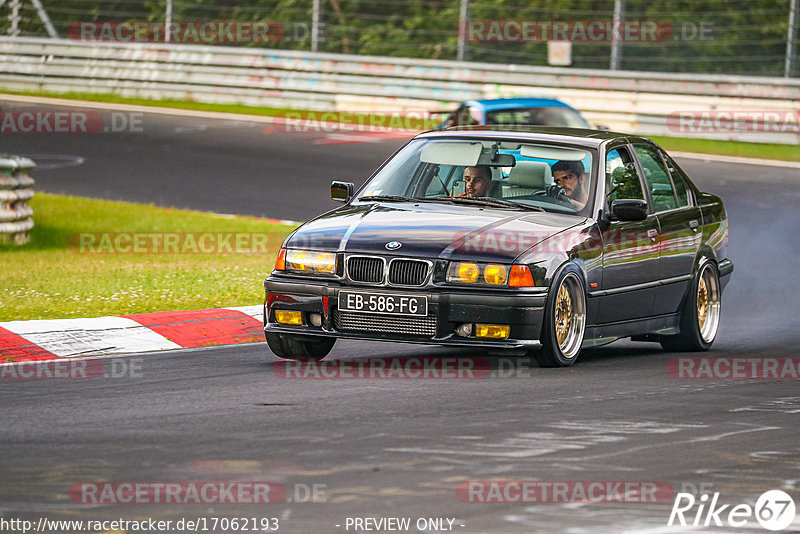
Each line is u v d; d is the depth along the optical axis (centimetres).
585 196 2608
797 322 3319
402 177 2741
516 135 2744
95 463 1672
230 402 2081
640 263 2677
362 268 2400
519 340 2362
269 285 2480
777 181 6028
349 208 2645
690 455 1770
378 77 8375
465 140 2741
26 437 1817
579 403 2120
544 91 7888
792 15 7688
